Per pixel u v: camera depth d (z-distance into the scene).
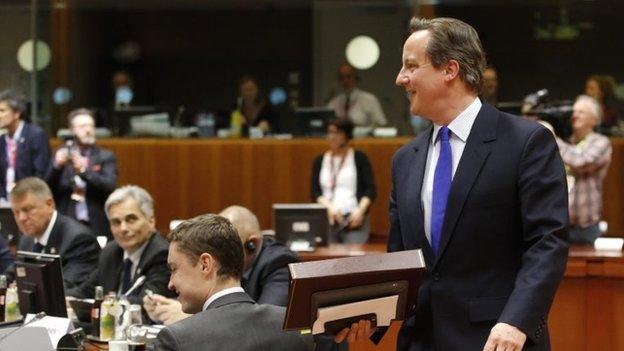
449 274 3.88
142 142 11.85
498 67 11.52
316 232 8.38
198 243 3.68
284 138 11.80
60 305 5.33
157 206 11.85
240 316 3.62
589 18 11.39
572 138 8.83
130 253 6.09
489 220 3.84
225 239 3.71
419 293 3.95
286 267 5.29
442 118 3.93
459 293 3.86
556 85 11.45
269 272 5.27
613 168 11.09
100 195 9.45
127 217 6.00
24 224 6.60
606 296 6.96
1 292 5.64
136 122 11.95
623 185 11.06
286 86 12.04
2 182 10.09
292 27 13.89
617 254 6.99
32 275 5.33
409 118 11.48
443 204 3.92
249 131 11.89
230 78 14.02
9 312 5.63
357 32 11.62
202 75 13.98
